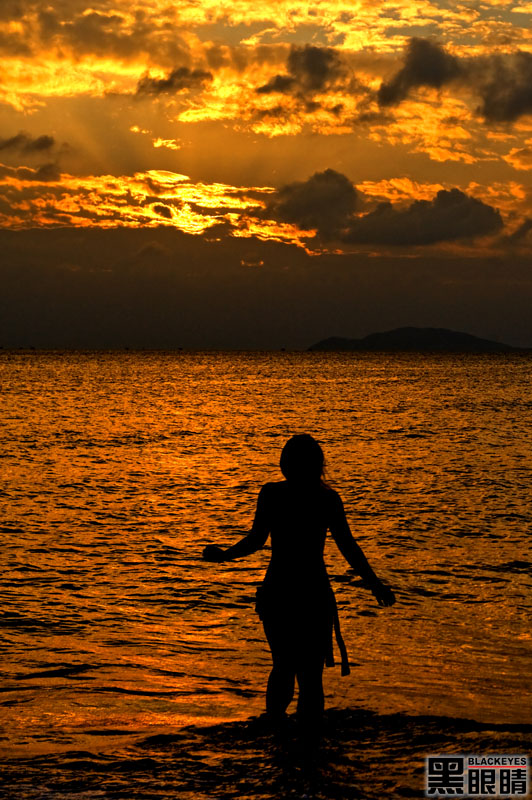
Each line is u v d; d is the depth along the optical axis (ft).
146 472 70.13
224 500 55.83
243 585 33.37
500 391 231.50
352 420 131.13
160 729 17.52
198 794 13.39
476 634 26.91
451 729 17.06
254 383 274.57
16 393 202.69
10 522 46.47
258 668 23.21
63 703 19.54
